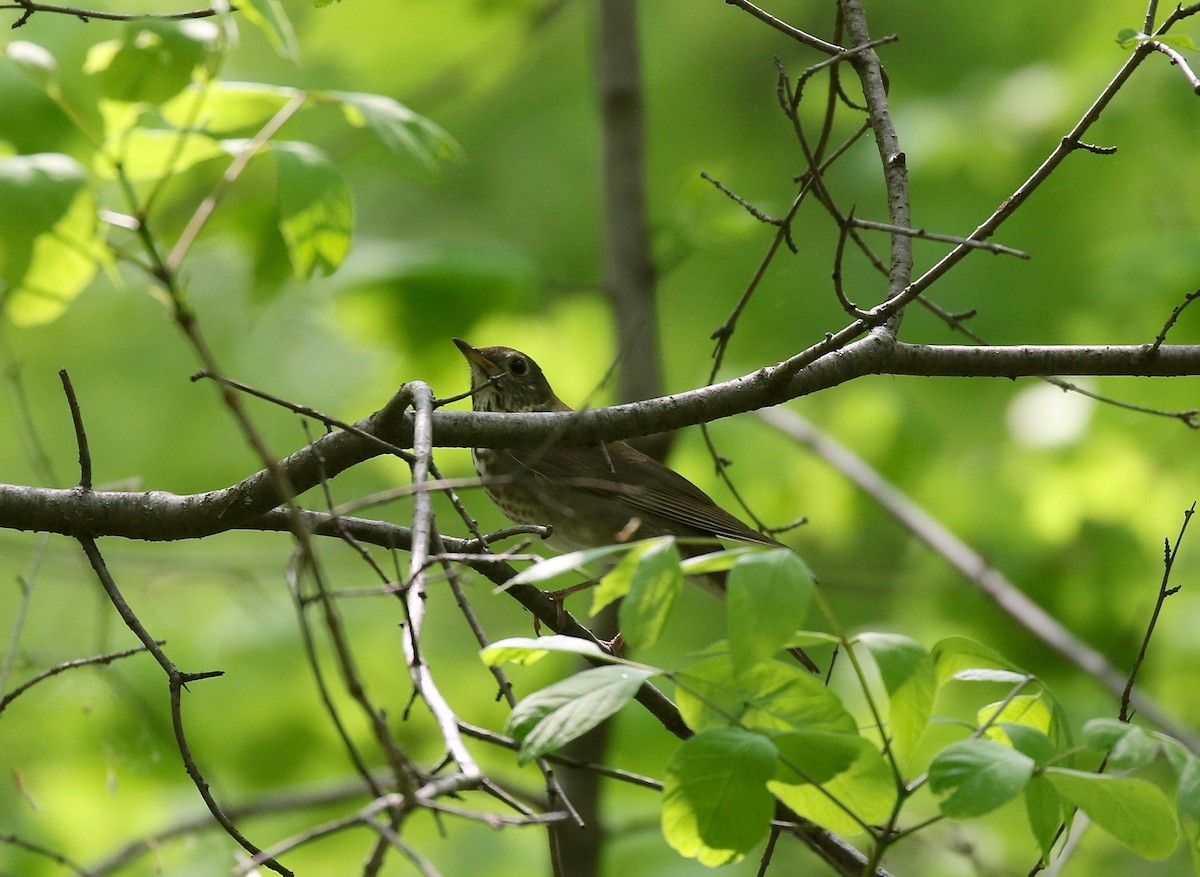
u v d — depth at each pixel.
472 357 11.26
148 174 6.50
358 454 6.57
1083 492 13.33
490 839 12.47
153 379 14.51
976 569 12.21
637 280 11.85
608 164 12.05
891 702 4.66
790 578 4.25
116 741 11.45
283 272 10.05
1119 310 13.24
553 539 10.41
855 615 15.55
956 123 14.02
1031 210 14.84
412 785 3.94
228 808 10.56
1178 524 13.42
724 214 11.67
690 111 16.59
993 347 7.17
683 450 13.37
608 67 12.18
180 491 14.19
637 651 4.25
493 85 15.68
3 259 5.64
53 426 14.41
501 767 12.66
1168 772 8.99
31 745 11.55
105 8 10.73
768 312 15.34
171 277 5.08
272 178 9.85
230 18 6.09
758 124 16.28
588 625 10.97
